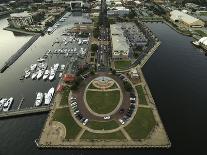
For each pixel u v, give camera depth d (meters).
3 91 166.25
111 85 161.50
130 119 128.88
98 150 112.06
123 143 114.00
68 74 174.62
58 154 110.81
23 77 184.50
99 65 191.62
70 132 121.62
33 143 118.81
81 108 139.12
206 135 120.75
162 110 139.75
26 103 151.12
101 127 123.81
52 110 139.12
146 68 189.38
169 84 166.62
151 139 116.06
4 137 123.88
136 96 149.38
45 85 171.62
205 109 140.75
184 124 128.62
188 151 110.81
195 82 169.25
